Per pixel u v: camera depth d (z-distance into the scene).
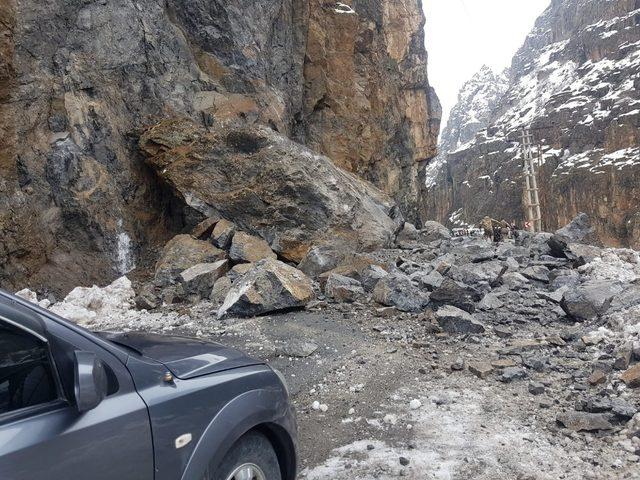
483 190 165.50
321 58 21.23
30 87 11.03
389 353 6.48
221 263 10.59
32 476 1.89
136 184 12.93
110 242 11.68
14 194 10.32
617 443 4.06
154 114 13.73
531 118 173.38
